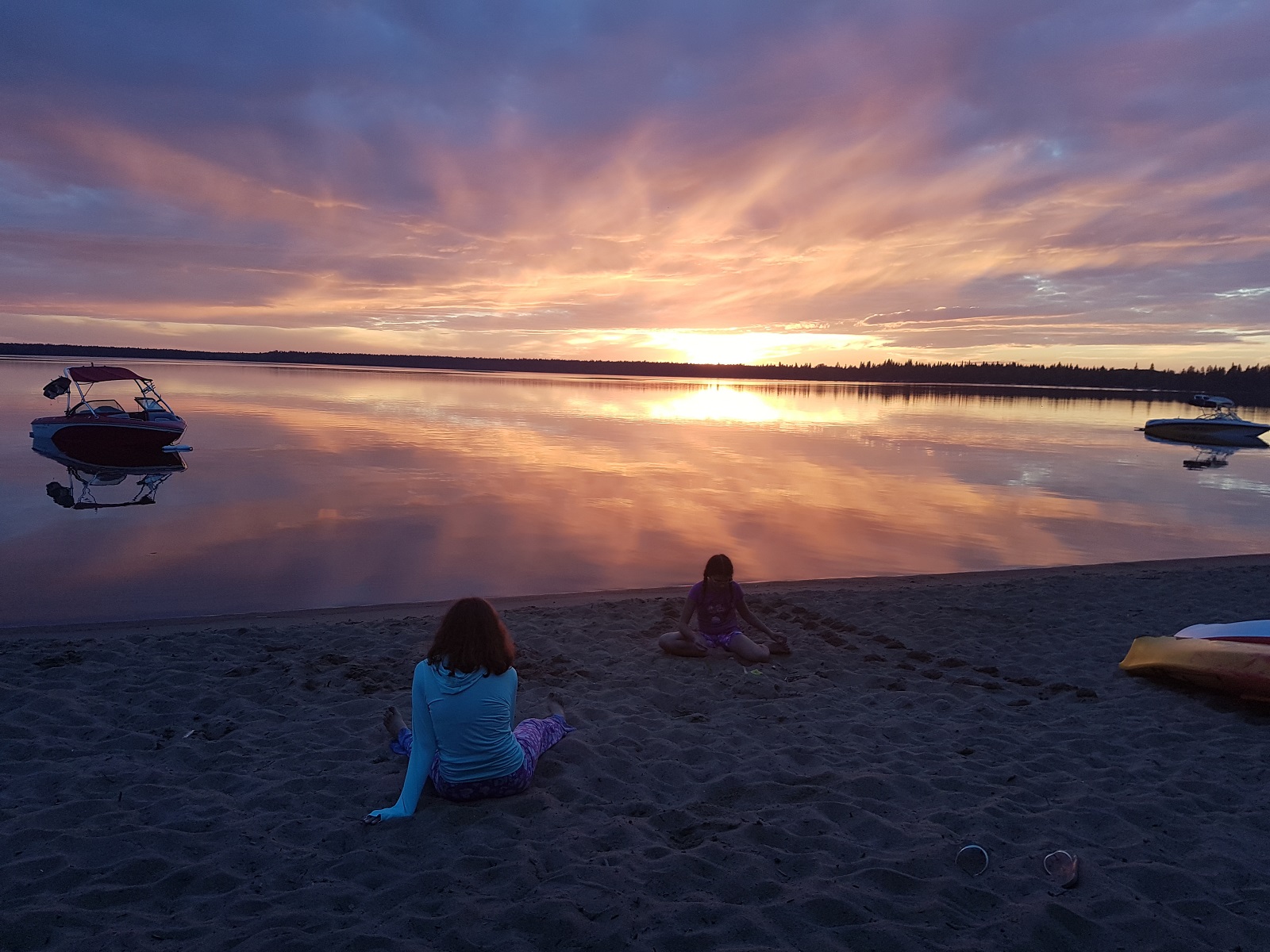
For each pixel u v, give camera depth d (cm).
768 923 286
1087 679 623
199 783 405
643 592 932
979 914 297
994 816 376
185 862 324
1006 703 562
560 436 3133
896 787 411
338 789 399
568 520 1432
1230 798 405
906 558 1209
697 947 272
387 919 283
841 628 766
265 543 1219
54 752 440
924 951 272
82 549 1170
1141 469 2573
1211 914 297
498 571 1070
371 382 9212
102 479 1892
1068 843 354
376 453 2431
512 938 274
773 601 870
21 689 541
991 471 2361
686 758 451
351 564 1094
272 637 698
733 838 352
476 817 363
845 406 6981
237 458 2288
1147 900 305
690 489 1833
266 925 280
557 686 579
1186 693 585
